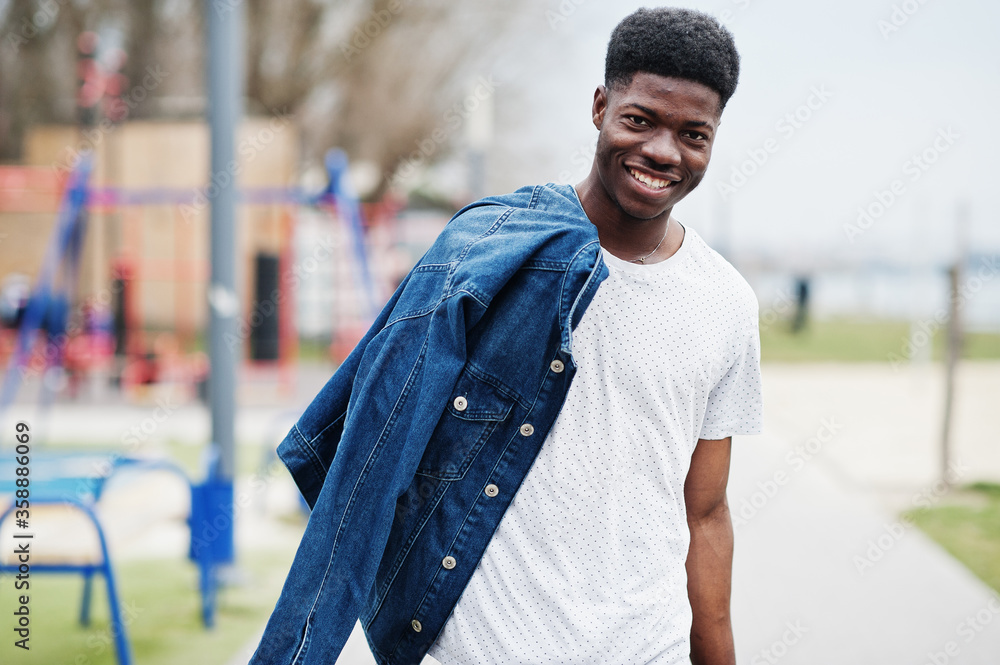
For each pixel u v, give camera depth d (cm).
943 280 1102
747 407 177
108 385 1149
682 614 169
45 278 876
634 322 162
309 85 1814
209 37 456
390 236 1277
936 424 927
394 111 1853
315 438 172
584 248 156
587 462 161
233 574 462
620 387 162
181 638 389
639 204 158
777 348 1673
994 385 1205
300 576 162
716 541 184
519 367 160
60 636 390
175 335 1337
